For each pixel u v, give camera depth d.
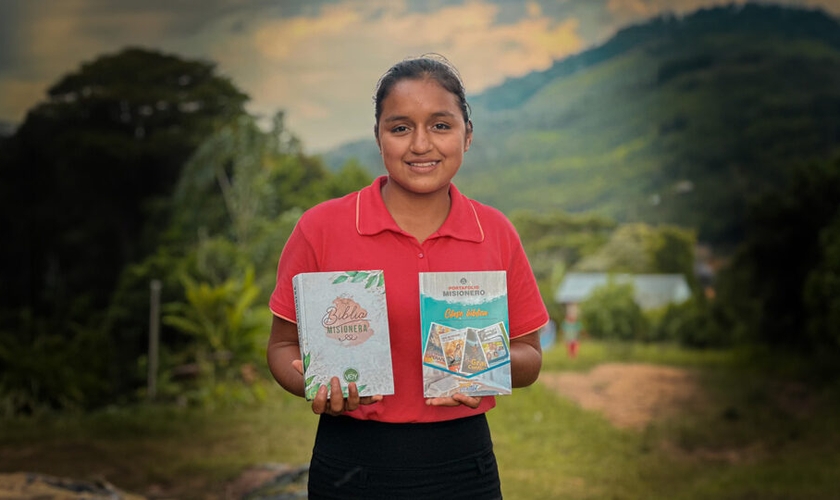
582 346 18.19
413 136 1.95
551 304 22.89
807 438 8.73
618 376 13.14
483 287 1.90
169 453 7.76
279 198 18.03
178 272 13.12
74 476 6.83
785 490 6.41
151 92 19.25
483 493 2.00
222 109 20.00
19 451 7.91
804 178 14.49
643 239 24.88
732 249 24.02
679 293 23.16
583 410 9.95
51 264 18.59
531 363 2.11
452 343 1.88
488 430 2.08
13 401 10.22
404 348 1.97
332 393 1.80
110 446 8.12
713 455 8.09
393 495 1.94
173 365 11.61
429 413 1.97
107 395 11.29
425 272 1.92
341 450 1.97
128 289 13.05
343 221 2.03
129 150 18.70
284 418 9.62
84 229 18.81
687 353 16.00
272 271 15.01
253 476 6.30
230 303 12.12
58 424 9.29
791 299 14.98
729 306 16.98
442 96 1.96
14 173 18.73
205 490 6.14
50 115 19.02
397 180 1.98
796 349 14.67
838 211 13.51
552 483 6.72
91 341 11.68
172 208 17.58
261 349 11.69
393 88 1.96
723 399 11.00
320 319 1.83
